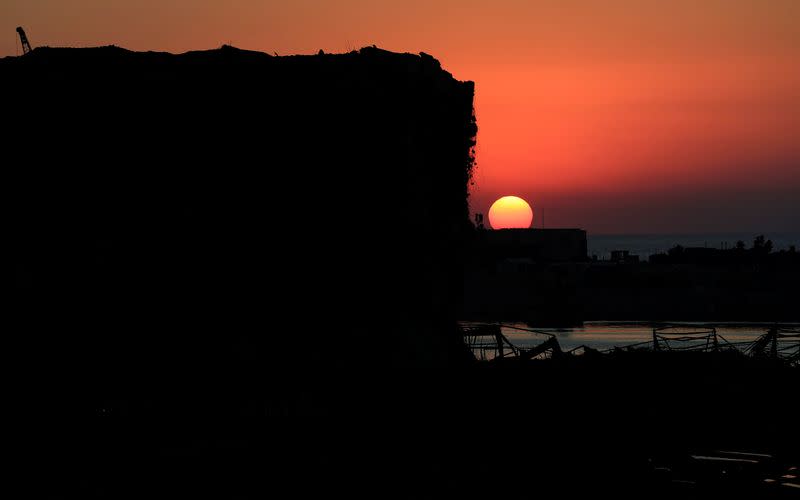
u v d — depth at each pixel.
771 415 49.16
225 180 56.44
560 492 36.78
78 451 41.16
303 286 55.97
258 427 44.88
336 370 53.22
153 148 55.97
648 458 41.34
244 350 53.25
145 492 35.84
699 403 50.53
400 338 55.81
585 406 49.25
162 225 55.25
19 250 53.88
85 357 52.31
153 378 52.16
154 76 56.59
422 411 47.69
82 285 53.62
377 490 36.62
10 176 54.75
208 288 54.81
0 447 41.78
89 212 54.78
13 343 52.06
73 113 55.50
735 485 38.03
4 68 55.97
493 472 39.34
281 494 35.81
